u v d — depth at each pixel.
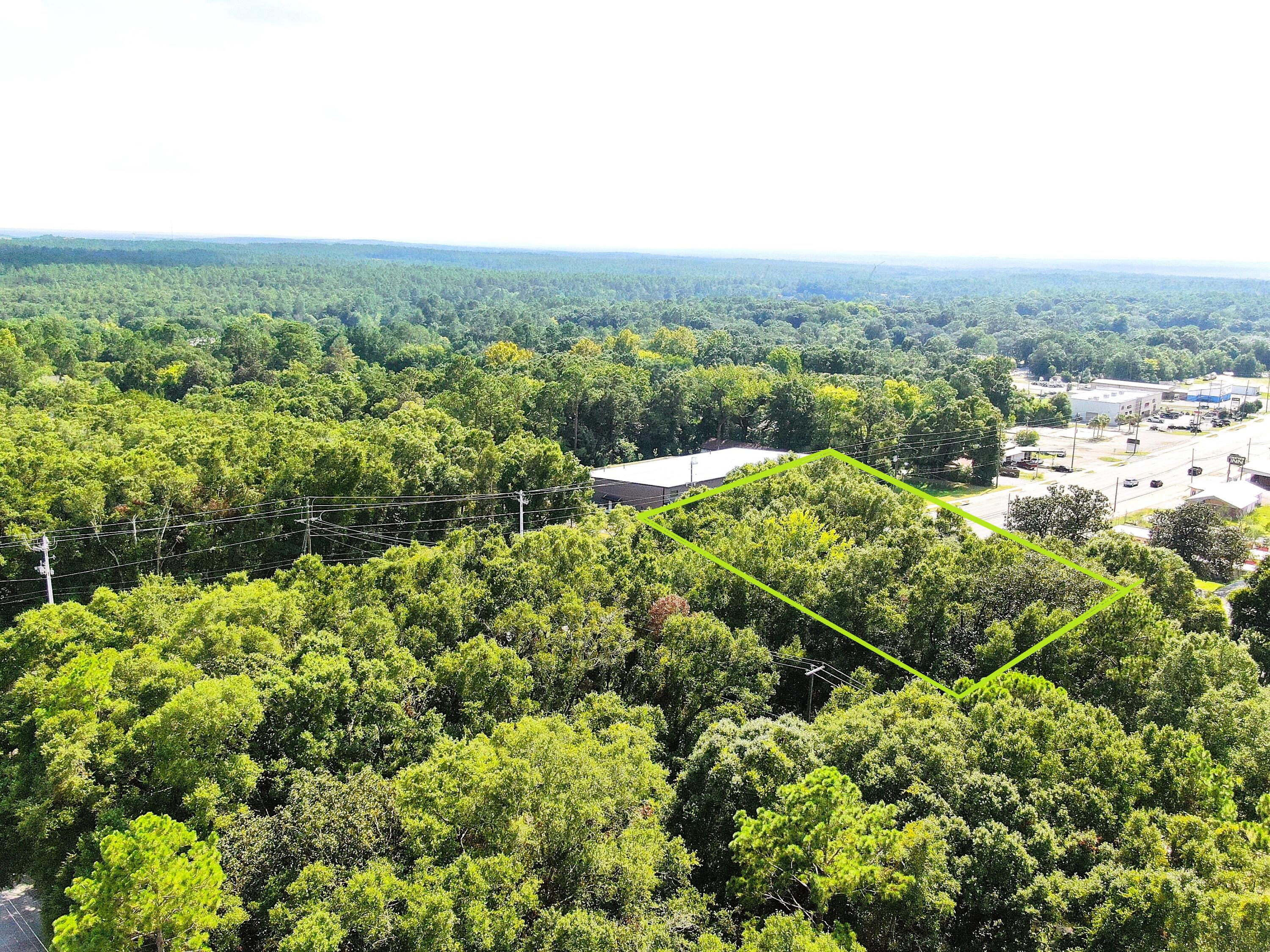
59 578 62.03
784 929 28.55
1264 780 38.62
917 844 30.56
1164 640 46.97
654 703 48.78
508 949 28.12
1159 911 28.72
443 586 49.84
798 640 51.28
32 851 35.22
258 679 38.09
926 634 51.47
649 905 31.03
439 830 30.56
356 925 27.44
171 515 66.06
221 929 29.06
